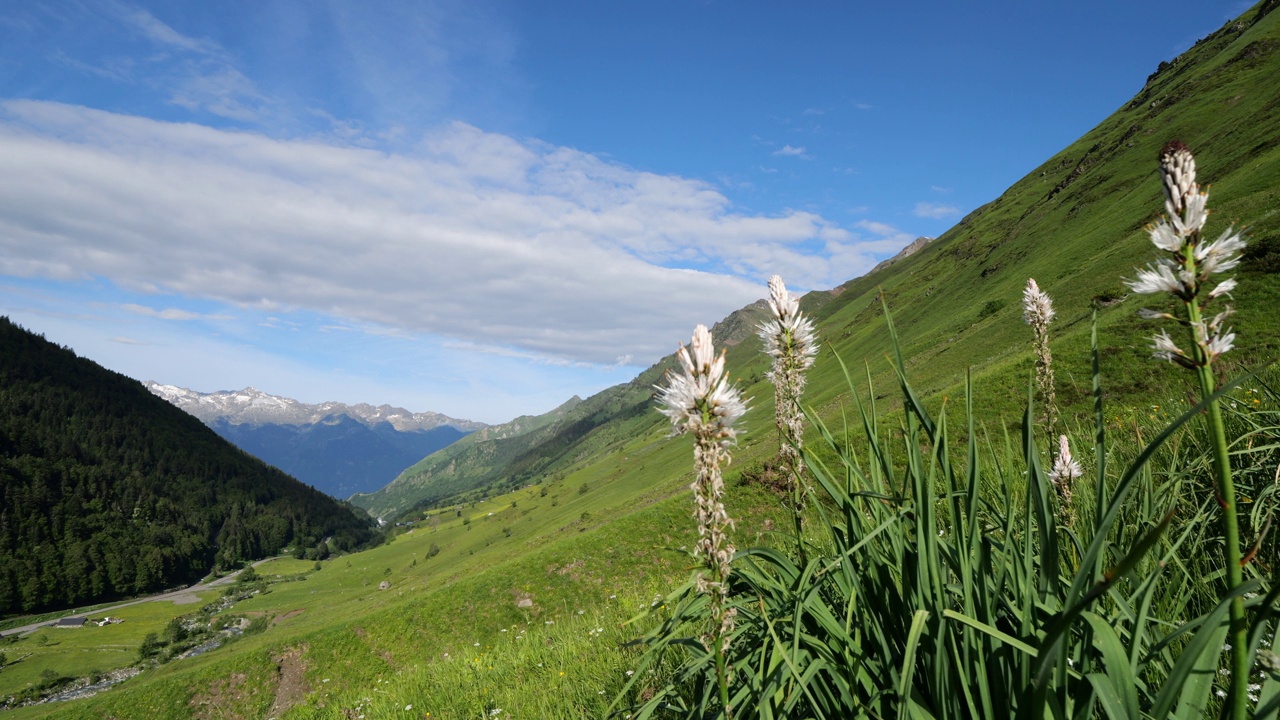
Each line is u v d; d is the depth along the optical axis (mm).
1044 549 1904
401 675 11164
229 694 63781
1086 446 5695
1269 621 2033
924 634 2131
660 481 125625
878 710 2129
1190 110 122000
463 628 57906
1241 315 27703
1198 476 3941
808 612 2426
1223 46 152000
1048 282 88312
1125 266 60312
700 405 2090
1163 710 1356
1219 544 3334
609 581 54531
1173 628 2303
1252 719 1364
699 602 2646
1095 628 1586
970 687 2053
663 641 2732
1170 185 1345
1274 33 124625
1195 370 1301
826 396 60312
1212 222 48938
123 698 66812
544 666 7570
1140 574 2553
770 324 3020
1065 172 170000
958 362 69562
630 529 60562
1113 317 38875
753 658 2455
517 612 56969
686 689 3367
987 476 3631
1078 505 3611
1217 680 2447
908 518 2531
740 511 16531
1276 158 59875
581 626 9086
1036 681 1428
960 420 17766
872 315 180000
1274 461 3816
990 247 153875
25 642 176625
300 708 11773
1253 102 97312
